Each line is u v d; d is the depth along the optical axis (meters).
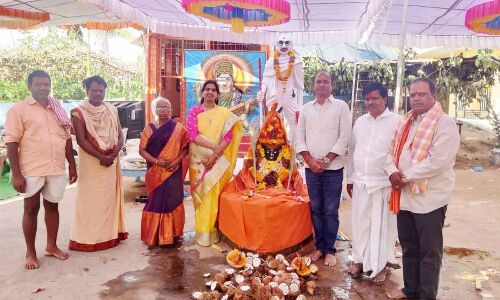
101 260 4.26
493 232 5.18
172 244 4.73
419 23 6.75
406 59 12.39
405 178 3.12
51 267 4.07
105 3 5.36
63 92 15.21
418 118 3.18
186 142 4.75
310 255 4.30
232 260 4.00
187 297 3.46
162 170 4.60
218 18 4.32
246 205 4.26
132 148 7.67
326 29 7.05
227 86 8.67
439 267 3.20
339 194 4.20
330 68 13.07
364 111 13.19
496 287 3.67
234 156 4.80
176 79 9.88
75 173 4.39
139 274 3.92
